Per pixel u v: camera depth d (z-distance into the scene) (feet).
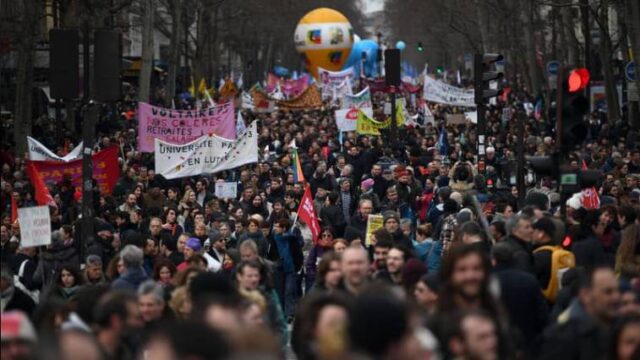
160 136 150.30
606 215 78.38
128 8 276.21
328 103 339.98
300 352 49.24
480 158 138.31
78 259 93.15
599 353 49.39
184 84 381.81
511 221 70.23
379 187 132.46
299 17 644.69
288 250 98.17
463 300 50.19
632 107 239.91
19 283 86.69
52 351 35.99
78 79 100.17
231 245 102.37
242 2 442.50
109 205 117.08
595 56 312.29
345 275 58.13
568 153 78.69
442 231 87.97
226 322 42.24
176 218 103.81
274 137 218.38
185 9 339.36
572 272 61.67
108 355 48.83
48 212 81.35
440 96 240.94
